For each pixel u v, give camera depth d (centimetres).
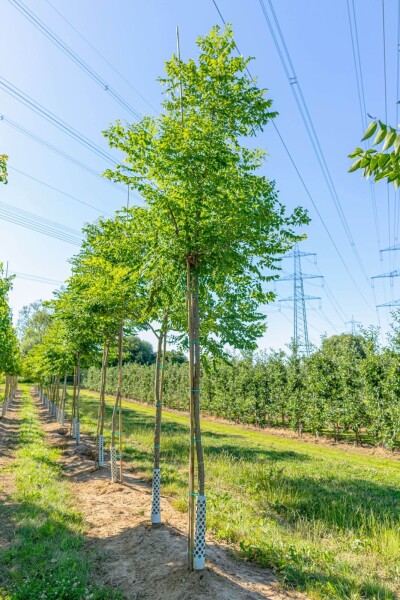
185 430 1956
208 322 658
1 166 575
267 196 512
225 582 434
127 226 593
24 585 421
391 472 1119
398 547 562
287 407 1920
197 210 480
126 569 482
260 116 507
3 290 1332
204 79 496
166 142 451
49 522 599
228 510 693
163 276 539
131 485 872
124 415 2584
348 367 1673
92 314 857
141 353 5606
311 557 520
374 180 213
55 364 1645
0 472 926
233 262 494
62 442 1451
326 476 1017
